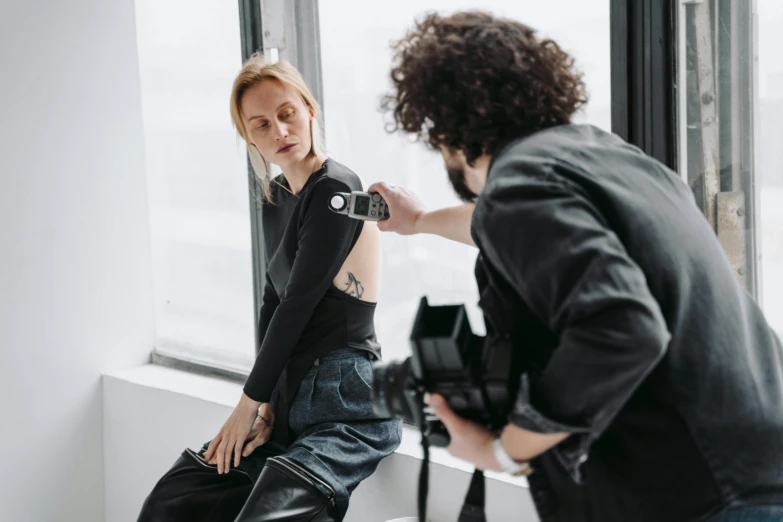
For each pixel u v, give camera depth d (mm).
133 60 2984
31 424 2855
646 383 1138
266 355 2057
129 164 3016
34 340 2840
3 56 2699
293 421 2100
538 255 1062
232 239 2869
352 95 2480
